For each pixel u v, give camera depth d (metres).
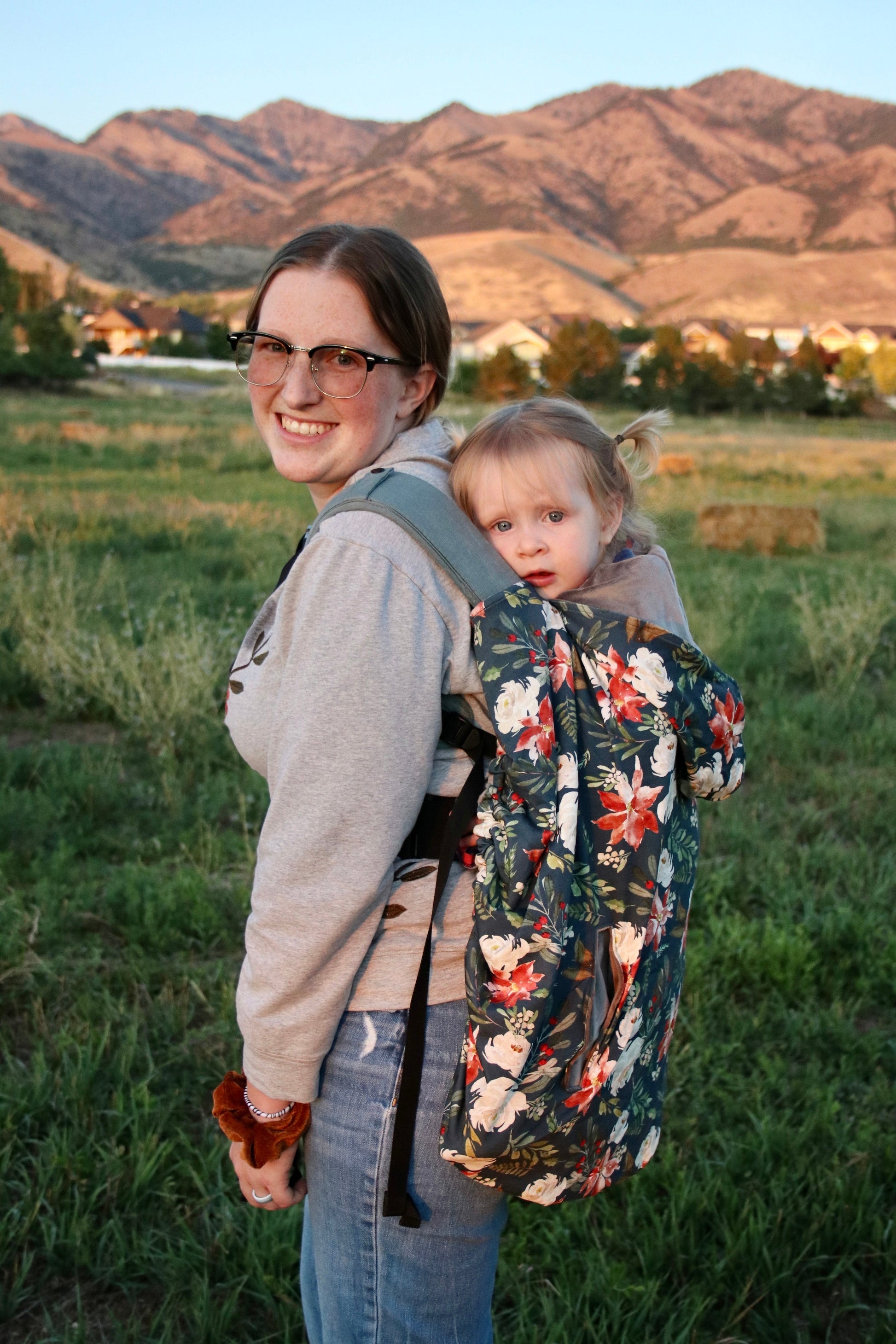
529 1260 2.31
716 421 56.91
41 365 44.78
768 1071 2.88
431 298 1.55
